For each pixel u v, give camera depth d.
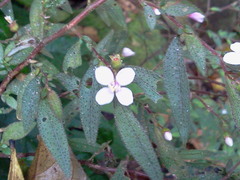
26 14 0.21
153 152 0.12
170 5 0.13
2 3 0.15
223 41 0.23
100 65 0.12
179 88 0.12
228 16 0.26
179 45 0.12
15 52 0.14
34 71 0.13
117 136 0.20
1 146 0.13
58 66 0.20
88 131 0.12
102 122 0.18
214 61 0.13
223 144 0.23
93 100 0.12
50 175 0.14
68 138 0.14
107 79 0.12
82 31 0.25
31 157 0.15
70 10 0.15
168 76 0.12
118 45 0.17
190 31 0.12
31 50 0.14
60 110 0.12
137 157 0.12
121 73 0.12
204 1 0.26
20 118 0.13
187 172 0.14
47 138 0.11
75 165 0.14
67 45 0.21
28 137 0.17
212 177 0.14
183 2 0.14
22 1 0.22
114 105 0.12
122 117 0.12
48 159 0.14
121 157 0.19
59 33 0.13
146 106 0.15
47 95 0.12
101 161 0.17
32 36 0.14
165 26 0.18
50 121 0.12
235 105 0.12
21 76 0.14
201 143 0.23
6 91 0.14
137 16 0.26
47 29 0.14
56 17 0.16
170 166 0.14
